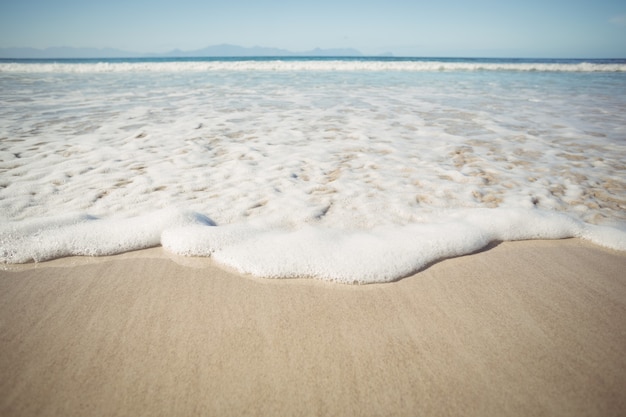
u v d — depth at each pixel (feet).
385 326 5.15
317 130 16.19
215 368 4.42
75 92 28.12
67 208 8.20
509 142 14.42
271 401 4.03
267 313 5.38
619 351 4.73
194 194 9.18
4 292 5.71
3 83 34.60
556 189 9.71
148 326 5.08
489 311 5.48
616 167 11.45
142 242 7.01
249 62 61.26
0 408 3.87
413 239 7.09
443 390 4.17
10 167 10.62
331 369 4.44
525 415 3.90
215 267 6.46
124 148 12.93
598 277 6.31
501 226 7.68
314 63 62.18
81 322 5.13
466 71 63.93
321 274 6.21
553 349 4.76
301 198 9.03
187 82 37.88
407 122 18.07
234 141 14.19
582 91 32.42
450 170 11.14
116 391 4.10
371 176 10.60
